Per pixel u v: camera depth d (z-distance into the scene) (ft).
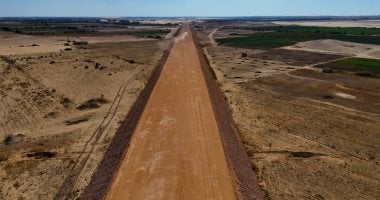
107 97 135.23
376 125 105.40
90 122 105.50
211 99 124.06
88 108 121.49
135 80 163.32
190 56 233.96
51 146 87.76
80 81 157.38
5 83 134.41
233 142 87.15
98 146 87.35
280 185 69.21
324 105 125.49
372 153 86.22
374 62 214.69
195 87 142.10
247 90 146.61
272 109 120.06
